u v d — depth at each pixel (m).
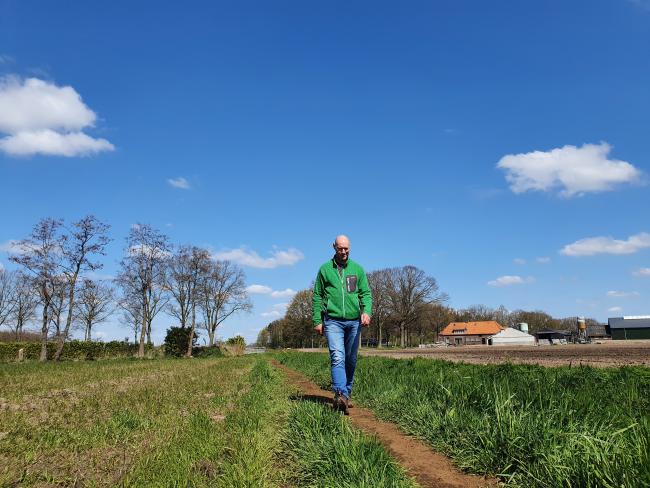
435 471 4.20
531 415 4.64
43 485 3.73
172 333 61.28
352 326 6.99
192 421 5.73
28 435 5.49
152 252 54.78
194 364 25.53
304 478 3.89
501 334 113.88
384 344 126.06
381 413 6.70
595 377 7.79
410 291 95.81
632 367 8.41
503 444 4.22
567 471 3.45
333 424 5.19
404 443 5.17
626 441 3.66
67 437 5.32
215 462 4.19
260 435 5.07
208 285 71.75
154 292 57.19
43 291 42.06
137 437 5.30
